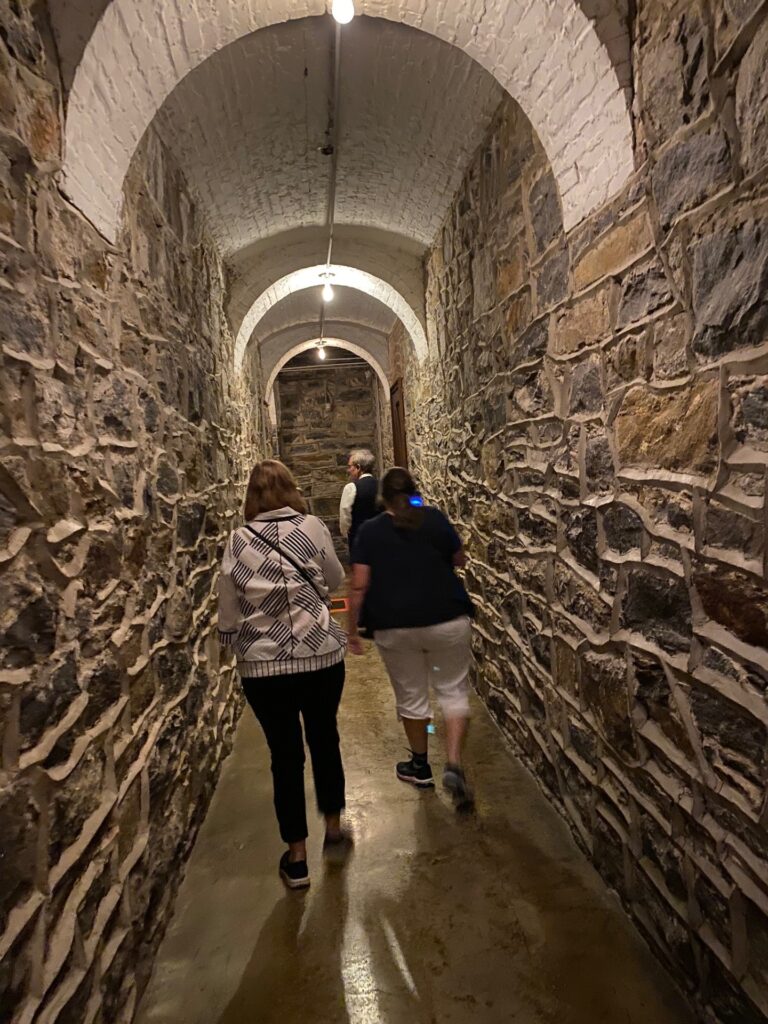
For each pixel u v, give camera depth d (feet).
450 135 8.63
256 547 5.51
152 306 6.28
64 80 4.08
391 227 12.55
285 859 5.85
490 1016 4.25
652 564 4.52
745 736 3.56
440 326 12.09
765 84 3.14
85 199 4.46
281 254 13.33
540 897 5.37
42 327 3.69
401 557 6.56
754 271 3.31
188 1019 4.37
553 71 5.12
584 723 5.81
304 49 7.02
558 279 6.06
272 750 5.67
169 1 4.74
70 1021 3.39
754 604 3.44
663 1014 4.19
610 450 5.15
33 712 3.25
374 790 7.31
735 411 3.56
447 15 5.73
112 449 4.80
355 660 12.76
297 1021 4.31
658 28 4.09
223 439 10.53
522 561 7.55
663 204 4.18
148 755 5.09
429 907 5.34
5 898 2.88
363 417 27.94
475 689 10.25
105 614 4.42
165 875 5.33
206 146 7.98
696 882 4.07
